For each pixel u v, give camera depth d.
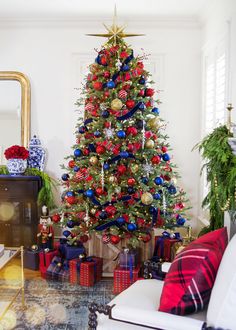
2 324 2.65
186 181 5.00
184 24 4.90
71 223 3.58
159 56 4.96
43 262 3.73
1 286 3.27
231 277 1.53
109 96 3.52
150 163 3.55
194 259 1.71
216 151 2.92
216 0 4.09
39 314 2.82
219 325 1.54
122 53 3.52
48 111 5.00
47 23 4.93
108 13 4.70
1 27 4.97
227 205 2.69
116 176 3.49
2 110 5.00
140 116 3.54
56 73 4.98
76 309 2.93
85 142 3.64
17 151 4.50
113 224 3.41
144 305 1.84
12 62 5.00
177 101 4.97
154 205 3.46
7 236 4.50
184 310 1.69
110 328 1.77
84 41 4.95
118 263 3.52
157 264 2.52
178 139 5.00
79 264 3.49
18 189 4.48
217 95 4.13
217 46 4.16
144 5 4.43
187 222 5.00
